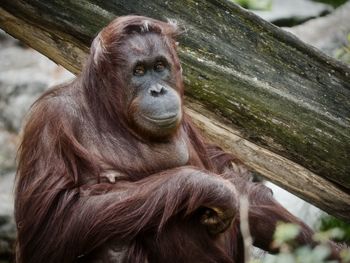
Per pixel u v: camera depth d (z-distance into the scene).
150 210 11.69
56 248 11.79
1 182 21.09
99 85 12.47
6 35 25.20
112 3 12.97
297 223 13.50
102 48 12.36
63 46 13.38
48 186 11.77
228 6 13.06
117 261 11.90
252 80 13.27
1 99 23.03
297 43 13.23
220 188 11.79
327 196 13.78
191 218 12.18
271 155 13.64
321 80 13.36
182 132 13.07
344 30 22.12
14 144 22.19
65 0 12.88
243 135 13.58
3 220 19.39
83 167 12.02
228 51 13.22
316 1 23.78
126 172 12.37
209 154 13.59
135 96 12.27
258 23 13.13
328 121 13.41
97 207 11.69
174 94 12.28
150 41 12.23
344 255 12.02
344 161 13.51
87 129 12.37
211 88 13.30
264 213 13.41
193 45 13.17
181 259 12.07
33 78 23.09
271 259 12.34
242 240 13.23
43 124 12.12
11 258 19.38
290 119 13.39
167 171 12.08
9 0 12.86
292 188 13.87
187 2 13.05
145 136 12.48
